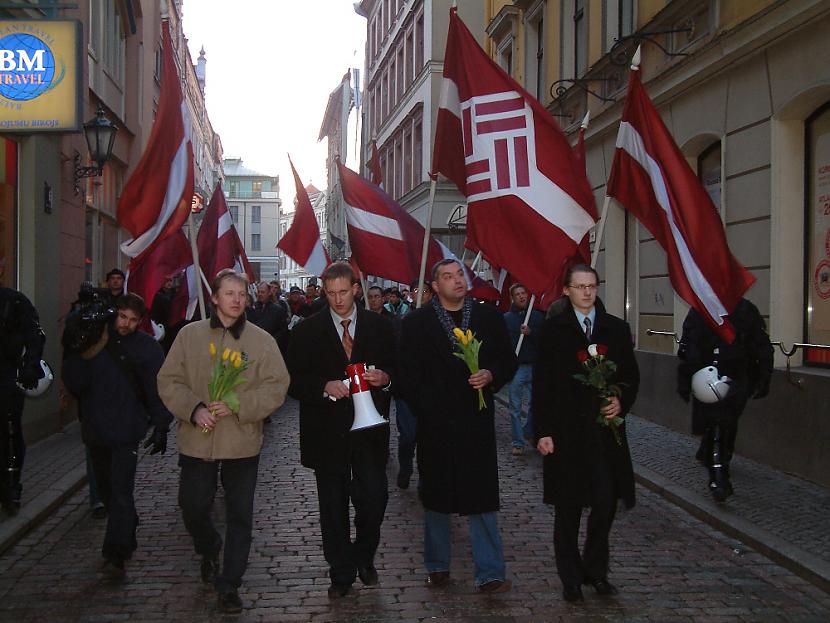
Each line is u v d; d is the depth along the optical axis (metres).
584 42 14.50
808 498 7.00
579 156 7.98
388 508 6.96
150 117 18.72
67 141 10.94
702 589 5.02
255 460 4.73
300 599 4.80
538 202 6.46
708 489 7.30
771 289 8.56
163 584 5.03
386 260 8.08
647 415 11.46
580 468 4.74
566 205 6.49
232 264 9.70
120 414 5.25
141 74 17.59
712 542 6.02
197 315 10.14
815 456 7.57
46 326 9.92
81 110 6.46
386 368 5.00
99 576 5.16
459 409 4.86
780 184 8.52
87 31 12.16
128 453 5.25
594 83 13.61
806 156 8.53
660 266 11.62
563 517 4.76
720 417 6.79
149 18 18.22
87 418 5.27
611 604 4.74
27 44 6.41
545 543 5.95
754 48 8.73
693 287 6.14
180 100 6.73
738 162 9.30
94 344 5.27
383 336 5.04
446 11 28.41
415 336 5.00
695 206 6.18
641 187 6.45
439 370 4.93
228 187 91.62
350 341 5.00
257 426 4.73
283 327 11.52
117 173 15.84
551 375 4.85
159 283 8.53
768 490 7.29
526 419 9.50
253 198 91.69
